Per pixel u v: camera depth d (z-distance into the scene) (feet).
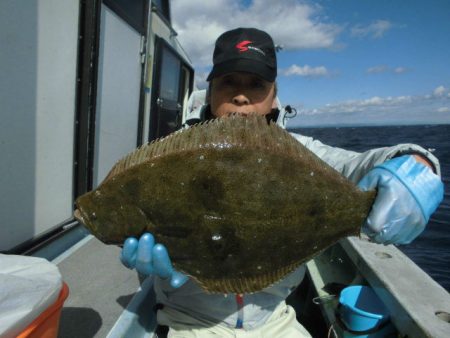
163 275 2.27
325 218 2.27
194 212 2.25
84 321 2.85
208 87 3.42
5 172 3.21
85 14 4.09
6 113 3.16
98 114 4.81
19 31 3.21
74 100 4.13
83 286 3.36
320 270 4.23
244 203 2.24
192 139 2.21
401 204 1.97
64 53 3.87
